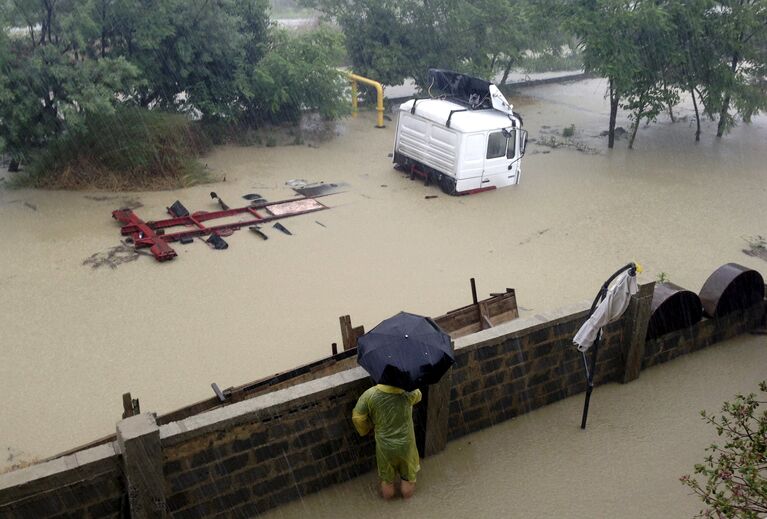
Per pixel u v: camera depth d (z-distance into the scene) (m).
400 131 17.53
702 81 19.47
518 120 16.41
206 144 18.70
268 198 15.75
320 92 20.45
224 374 9.38
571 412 7.70
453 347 6.42
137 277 11.91
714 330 9.08
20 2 14.88
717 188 17.05
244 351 9.91
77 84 14.98
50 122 15.62
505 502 6.39
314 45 20.08
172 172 16.33
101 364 9.52
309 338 10.27
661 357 8.66
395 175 17.66
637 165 18.75
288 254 12.96
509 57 27.61
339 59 21.95
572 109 25.09
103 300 11.13
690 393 8.11
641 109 19.47
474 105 17.45
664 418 7.64
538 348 7.37
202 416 5.61
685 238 14.03
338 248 13.29
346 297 11.45
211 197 15.49
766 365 8.75
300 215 14.81
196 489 5.69
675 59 18.56
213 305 11.10
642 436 7.33
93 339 10.09
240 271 12.25
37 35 16.06
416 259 12.89
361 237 13.80
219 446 5.65
